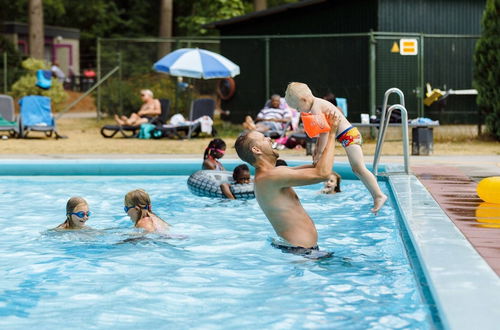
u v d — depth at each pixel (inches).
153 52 916.0
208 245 254.5
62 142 634.2
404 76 669.3
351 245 252.4
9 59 1254.3
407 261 210.8
